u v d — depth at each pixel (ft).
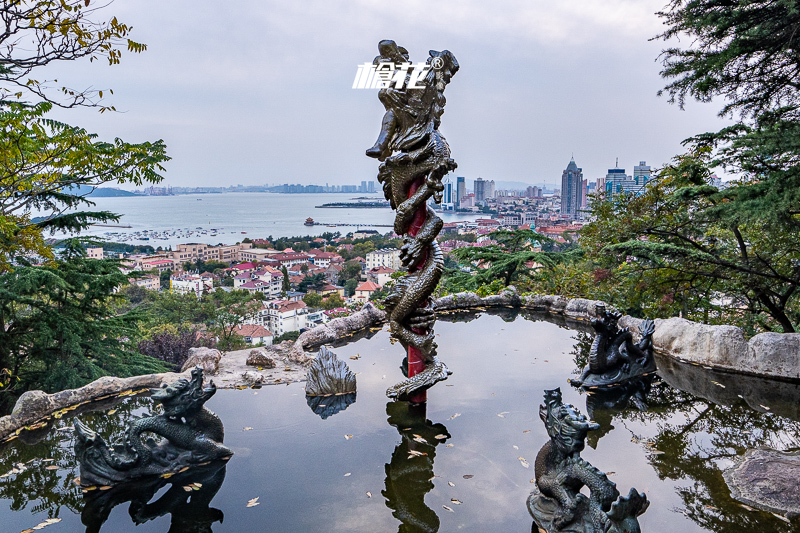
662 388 20.83
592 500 10.60
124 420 17.83
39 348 32.09
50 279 30.40
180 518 12.21
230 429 17.04
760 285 29.50
